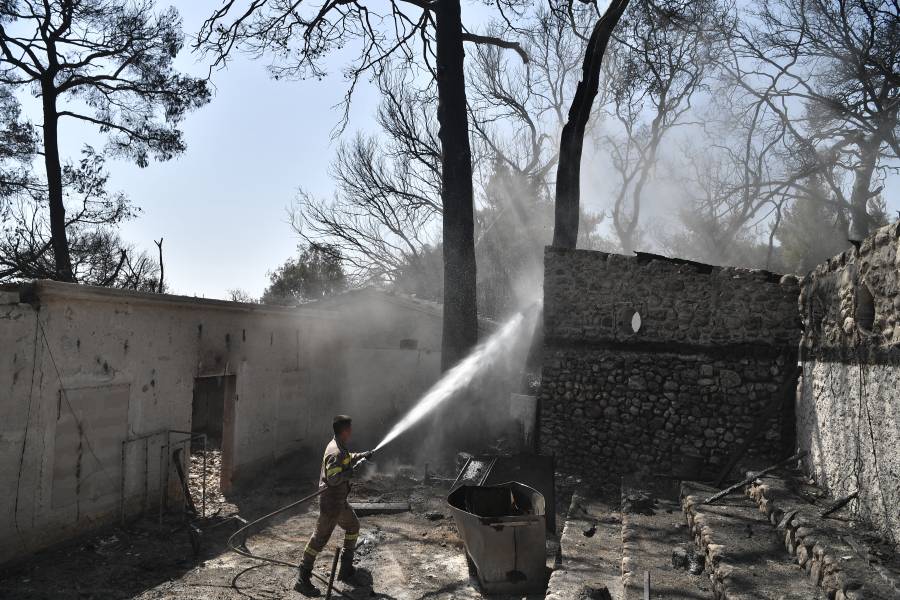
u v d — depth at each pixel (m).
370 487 11.97
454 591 7.16
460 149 15.94
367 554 8.38
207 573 7.56
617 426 12.56
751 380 11.70
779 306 11.59
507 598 6.99
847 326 7.77
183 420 10.74
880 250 6.69
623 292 12.73
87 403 8.65
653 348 12.43
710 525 7.44
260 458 13.42
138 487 9.62
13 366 7.55
